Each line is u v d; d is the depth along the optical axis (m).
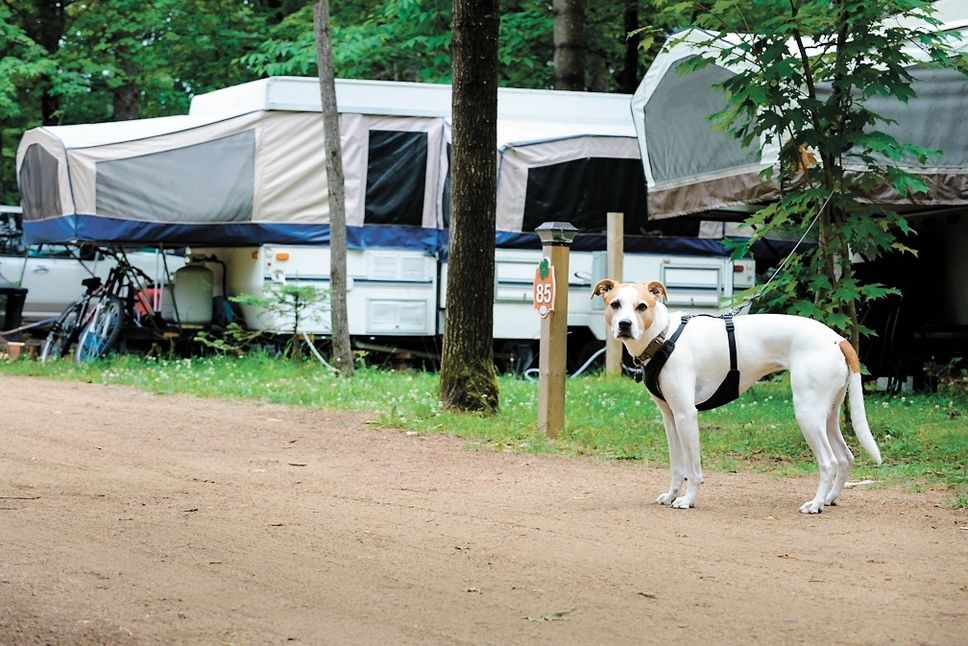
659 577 6.38
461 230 13.27
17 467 9.62
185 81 30.16
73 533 7.27
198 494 8.67
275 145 18.22
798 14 11.08
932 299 17.45
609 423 12.81
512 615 5.65
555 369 11.91
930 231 17.67
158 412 13.38
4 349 19.86
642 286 8.42
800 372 8.34
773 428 12.32
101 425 12.21
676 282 19.58
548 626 5.47
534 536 7.38
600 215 19.27
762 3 11.52
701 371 8.45
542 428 11.97
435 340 19.47
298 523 7.69
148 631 5.38
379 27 25.84
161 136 17.92
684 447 8.41
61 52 27.73
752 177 14.73
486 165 13.24
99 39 28.27
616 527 7.70
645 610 5.73
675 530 7.62
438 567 6.56
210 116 18.50
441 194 18.91
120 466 9.84
